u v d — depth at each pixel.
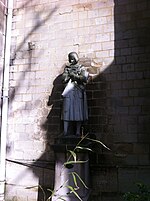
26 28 7.00
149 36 5.84
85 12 6.49
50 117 6.34
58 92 6.38
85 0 6.54
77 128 5.47
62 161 5.30
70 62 5.71
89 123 5.95
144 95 5.68
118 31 6.11
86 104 5.57
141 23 5.95
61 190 5.13
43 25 6.86
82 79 5.47
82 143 5.20
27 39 6.94
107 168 5.68
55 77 6.48
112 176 5.62
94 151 5.80
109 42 6.15
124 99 5.81
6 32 6.95
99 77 6.08
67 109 5.41
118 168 5.61
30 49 6.86
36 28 6.91
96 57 6.20
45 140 6.28
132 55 5.91
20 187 6.27
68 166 5.21
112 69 6.02
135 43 5.93
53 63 6.57
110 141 5.75
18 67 6.88
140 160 5.48
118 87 5.90
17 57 6.94
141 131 5.58
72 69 5.59
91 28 6.37
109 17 6.25
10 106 6.73
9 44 6.91
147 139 5.51
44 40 6.77
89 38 6.34
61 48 6.57
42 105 6.47
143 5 6.00
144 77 5.73
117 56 6.03
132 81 5.82
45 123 6.36
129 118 5.71
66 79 5.58
